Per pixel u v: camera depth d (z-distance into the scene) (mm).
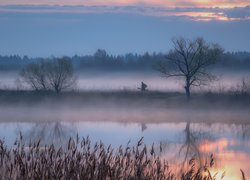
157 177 11633
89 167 10969
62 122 57844
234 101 75625
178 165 16297
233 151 33281
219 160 28406
